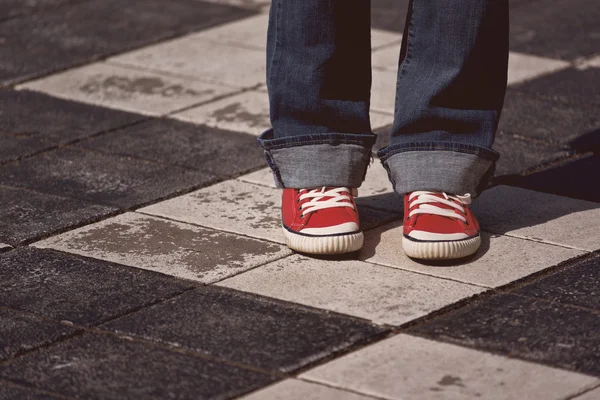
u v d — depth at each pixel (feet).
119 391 8.52
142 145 14.32
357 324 9.50
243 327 9.46
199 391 8.48
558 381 8.58
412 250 10.59
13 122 15.16
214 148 14.20
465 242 10.59
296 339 9.25
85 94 16.29
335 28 10.63
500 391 8.43
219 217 11.94
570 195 12.58
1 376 8.76
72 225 11.78
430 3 10.56
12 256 11.00
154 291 10.17
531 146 14.23
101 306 9.91
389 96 16.14
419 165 10.95
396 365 8.82
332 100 10.93
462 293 10.06
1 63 17.69
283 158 11.06
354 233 10.69
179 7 20.98
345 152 11.03
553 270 10.58
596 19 20.04
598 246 11.10
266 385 8.55
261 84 16.67
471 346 9.13
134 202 12.42
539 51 18.25
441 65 10.75
